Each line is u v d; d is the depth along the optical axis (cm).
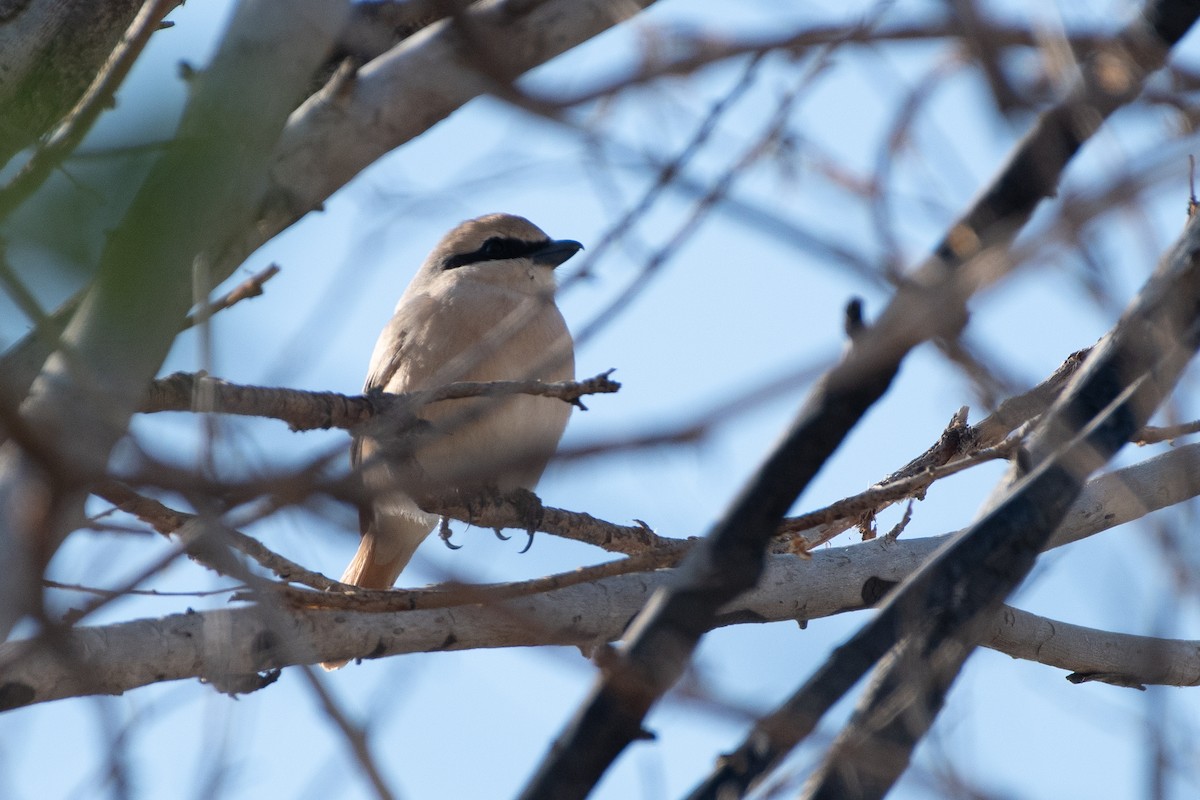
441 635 850
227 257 634
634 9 492
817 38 425
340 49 729
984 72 416
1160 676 422
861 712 530
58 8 786
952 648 547
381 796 395
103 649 737
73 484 358
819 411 534
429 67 643
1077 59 428
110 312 443
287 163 640
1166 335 550
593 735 516
